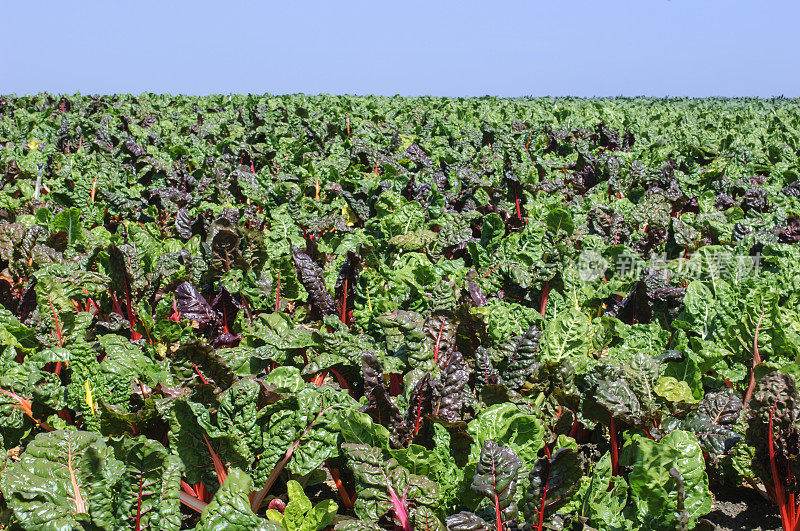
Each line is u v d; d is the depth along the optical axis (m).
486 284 6.47
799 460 3.75
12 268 6.51
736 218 9.45
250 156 13.10
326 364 4.66
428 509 3.33
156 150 14.30
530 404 4.30
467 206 9.54
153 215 9.16
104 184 10.25
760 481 4.46
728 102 38.44
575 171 12.35
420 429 3.99
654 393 4.15
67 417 4.59
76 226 7.71
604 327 5.51
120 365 4.38
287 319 5.30
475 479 3.33
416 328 4.67
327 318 5.31
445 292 5.46
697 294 5.46
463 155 14.40
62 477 3.29
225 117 22.34
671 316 5.92
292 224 8.25
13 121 19.59
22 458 3.31
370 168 12.95
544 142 17.11
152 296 5.96
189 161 12.82
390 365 4.61
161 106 25.62
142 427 4.13
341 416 3.68
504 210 9.41
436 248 7.82
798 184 10.65
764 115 26.17
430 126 19.56
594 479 3.63
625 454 3.47
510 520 3.28
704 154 14.88
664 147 15.80
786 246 6.76
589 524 3.50
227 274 6.06
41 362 4.50
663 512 3.31
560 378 4.34
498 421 3.87
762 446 3.99
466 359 4.93
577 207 9.28
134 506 3.17
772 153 15.83
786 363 4.79
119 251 5.52
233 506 3.16
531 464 3.76
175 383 4.20
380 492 3.38
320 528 3.63
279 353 4.83
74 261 6.65
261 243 6.08
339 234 8.84
